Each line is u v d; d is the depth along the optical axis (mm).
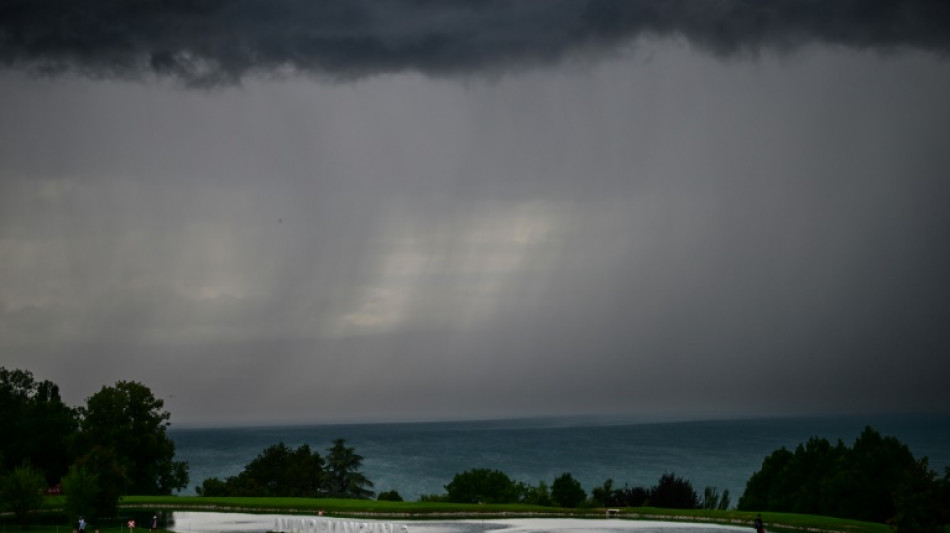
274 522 116812
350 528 106438
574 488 150000
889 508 113062
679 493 144375
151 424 173125
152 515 127625
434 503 137750
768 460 136500
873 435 121938
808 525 108188
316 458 194000
